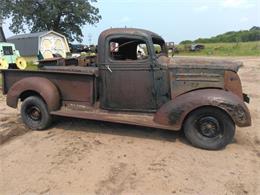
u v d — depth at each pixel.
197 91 4.59
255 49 37.84
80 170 4.07
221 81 4.64
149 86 4.91
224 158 4.34
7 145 5.00
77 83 5.29
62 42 27.75
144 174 3.93
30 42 25.56
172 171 3.99
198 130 4.66
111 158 4.40
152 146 4.79
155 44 5.36
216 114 4.46
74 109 5.41
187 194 3.48
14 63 18.55
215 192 3.51
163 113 4.70
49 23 42.28
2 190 3.64
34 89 5.38
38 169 4.13
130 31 4.88
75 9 42.09
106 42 4.98
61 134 5.42
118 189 3.61
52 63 6.16
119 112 5.19
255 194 3.47
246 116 4.34
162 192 3.53
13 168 4.18
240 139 5.10
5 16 40.62
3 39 23.09
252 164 4.17
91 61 6.35
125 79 4.99
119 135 5.30
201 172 3.96
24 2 40.97
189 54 33.66
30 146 4.93
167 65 4.75
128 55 5.26
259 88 10.26
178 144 4.85
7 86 5.86
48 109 5.38
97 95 5.26
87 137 5.24
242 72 15.16
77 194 3.53
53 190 3.62
